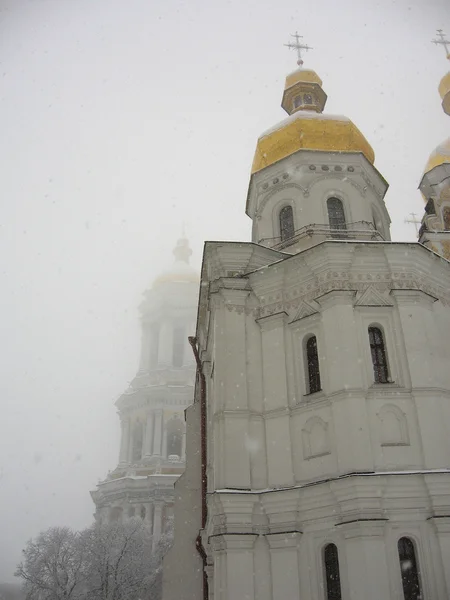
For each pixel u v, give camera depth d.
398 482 17.58
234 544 18.06
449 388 19.94
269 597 17.77
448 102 34.78
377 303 20.53
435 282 21.84
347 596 16.78
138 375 64.00
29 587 50.66
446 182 28.73
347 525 17.22
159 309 67.06
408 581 16.83
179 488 27.38
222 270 22.31
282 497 18.59
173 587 25.52
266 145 27.67
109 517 55.81
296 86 31.66
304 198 25.78
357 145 26.88
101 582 46.59
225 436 19.55
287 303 21.73
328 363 19.69
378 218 27.00
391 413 18.94
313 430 19.36
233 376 20.48
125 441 60.44
